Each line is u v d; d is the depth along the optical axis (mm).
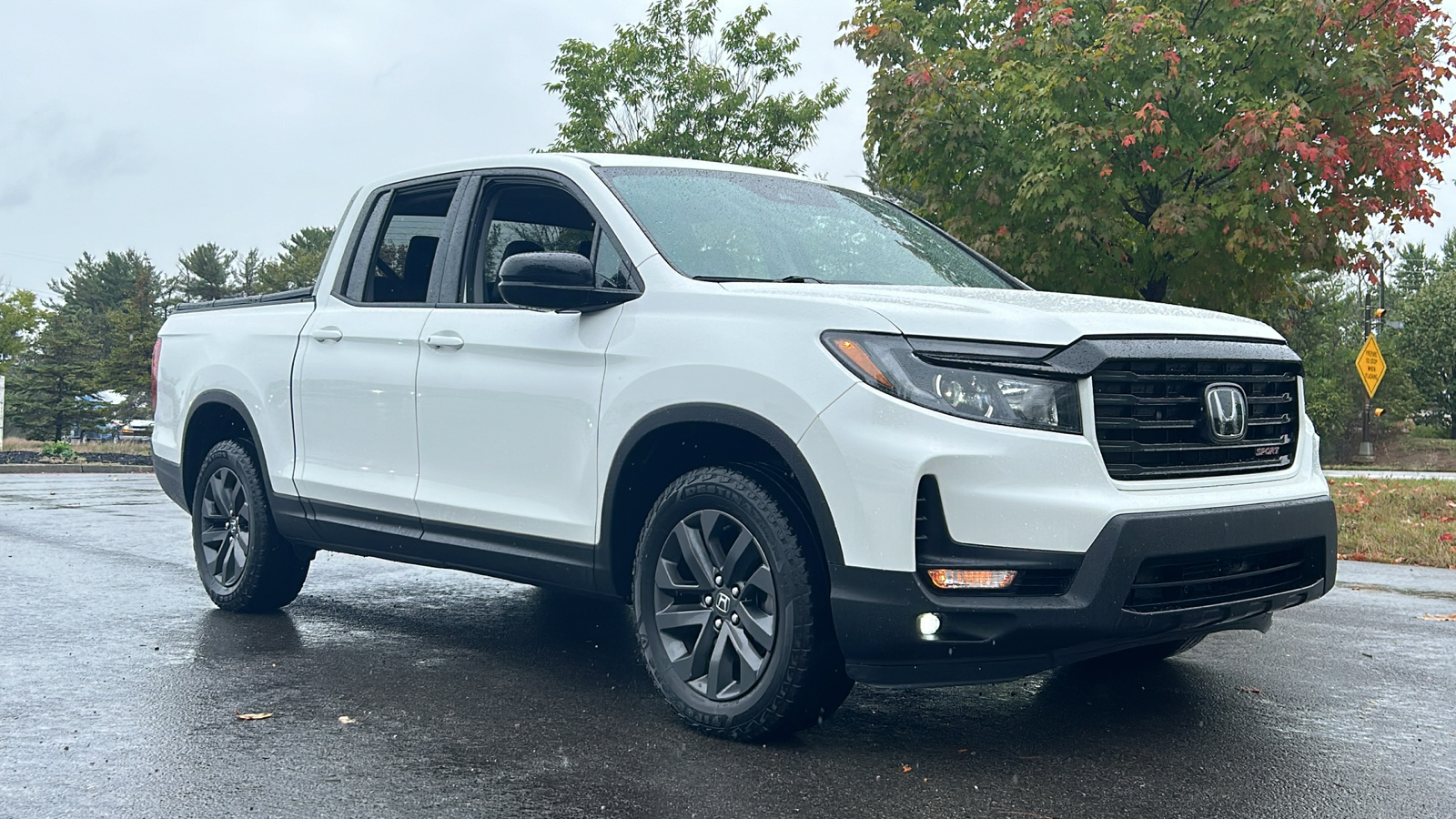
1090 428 3371
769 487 3629
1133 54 11508
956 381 3355
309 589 6578
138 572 7137
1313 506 3807
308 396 5242
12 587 6590
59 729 3826
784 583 3531
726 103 22578
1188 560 3420
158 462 6266
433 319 4723
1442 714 4137
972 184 12547
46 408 56625
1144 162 11727
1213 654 5117
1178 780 3391
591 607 6059
